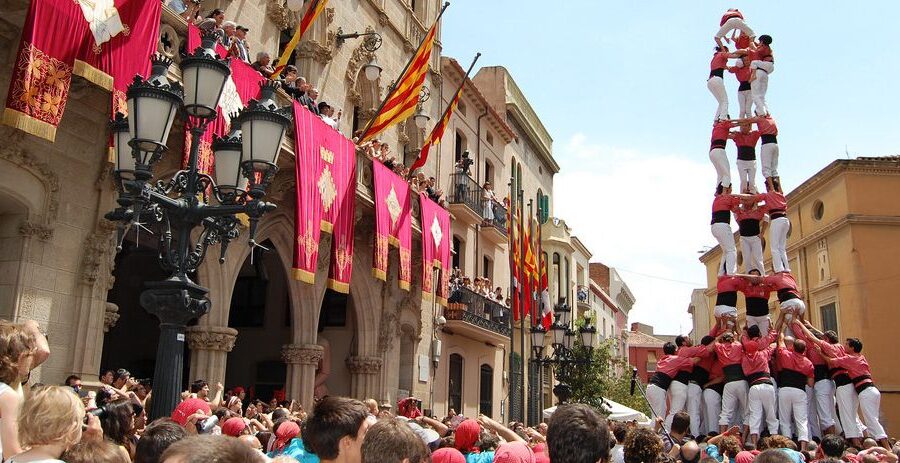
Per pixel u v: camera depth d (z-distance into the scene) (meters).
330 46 19.08
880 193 31.72
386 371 20.84
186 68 7.09
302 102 15.33
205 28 12.36
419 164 20.94
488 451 6.95
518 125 37.44
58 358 10.74
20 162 10.36
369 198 18.09
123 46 10.53
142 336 21.20
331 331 20.91
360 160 17.91
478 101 30.36
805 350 13.96
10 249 10.48
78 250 11.21
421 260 22.67
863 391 13.41
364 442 3.56
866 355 30.41
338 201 16.09
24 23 10.01
